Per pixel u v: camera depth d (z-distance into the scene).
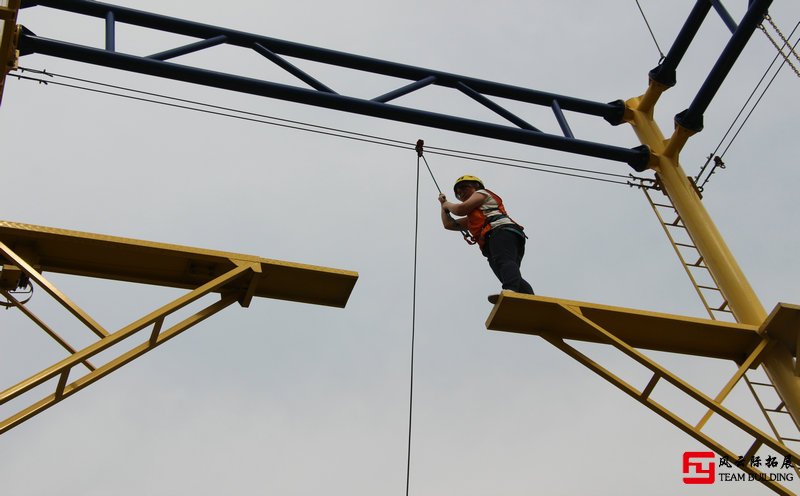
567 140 10.38
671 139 10.56
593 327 7.74
